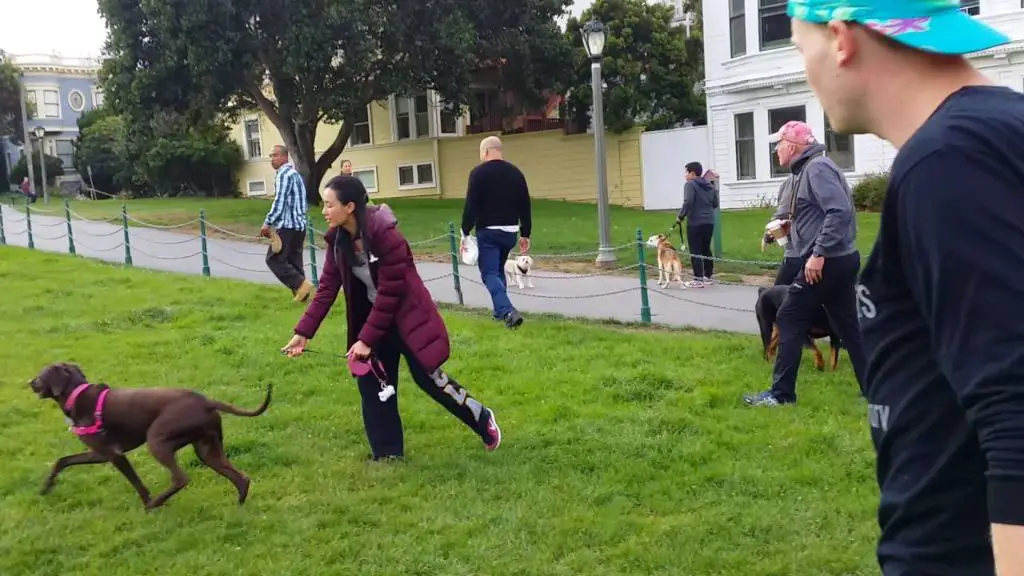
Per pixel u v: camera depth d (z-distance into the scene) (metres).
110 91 23.83
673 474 5.07
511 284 12.70
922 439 1.43
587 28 13.60
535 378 7.27
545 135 29.11
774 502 4.63
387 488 5.01
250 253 16.56
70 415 4.73
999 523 1.19
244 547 4.32
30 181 39.75
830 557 3.96
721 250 14.42
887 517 1.52
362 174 33.47
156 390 4.77
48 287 12.30
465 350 8.31
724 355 7.91
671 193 26.23
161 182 36.72
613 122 27.11
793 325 6.31
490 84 31.08
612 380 7.05
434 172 31.61
